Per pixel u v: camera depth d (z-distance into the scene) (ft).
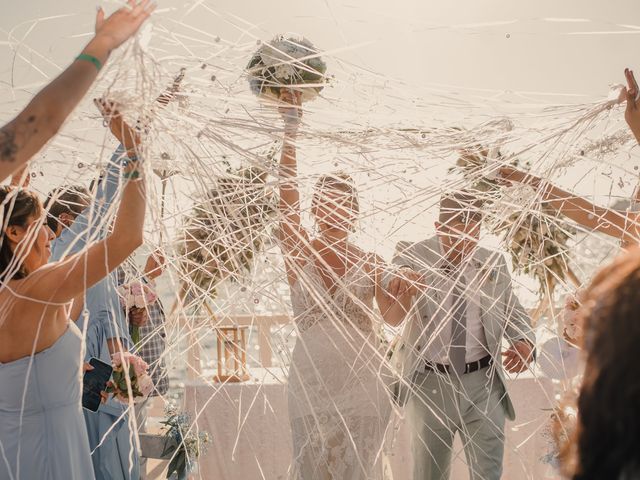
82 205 10.14
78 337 8.15
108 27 5.87
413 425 11.82
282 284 9.65
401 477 13.67
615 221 8.77
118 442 11.36
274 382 13.84
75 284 7.29
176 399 13.94
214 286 8.49
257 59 8.63
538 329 11.41
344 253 10.23
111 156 7.54
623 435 3.00
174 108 7.38
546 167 8.76
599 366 3.09
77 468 8.02
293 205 9.14
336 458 10.38
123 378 10.66
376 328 10.44
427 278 10.72
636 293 3.08
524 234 10.51
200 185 7.51
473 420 11.57
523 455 13.80
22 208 7.59
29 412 7.77
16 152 5.37
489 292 11.16
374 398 10.47
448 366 11.43
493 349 11.44
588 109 8.33
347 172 8.62
